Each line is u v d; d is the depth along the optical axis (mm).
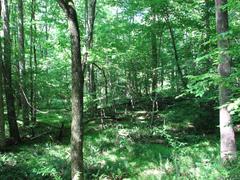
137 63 22922
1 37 17047
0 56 15289
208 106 17844
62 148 15320
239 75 7355
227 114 10688
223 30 10531
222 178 8055
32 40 20438
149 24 19922
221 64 9836
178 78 18781
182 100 19438
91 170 12031
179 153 12062
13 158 13164
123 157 13758
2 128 14938
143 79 25578
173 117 18172
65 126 19703
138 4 19062
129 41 20938
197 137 15664
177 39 22766
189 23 18359
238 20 15078
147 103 23891
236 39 9258
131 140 15898
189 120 17703
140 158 13523
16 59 18391
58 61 18203
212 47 14789
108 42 19875
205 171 8812
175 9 18234
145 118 20656
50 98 22094
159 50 21453
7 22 16641
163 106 22391
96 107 21391
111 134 17078
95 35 21016
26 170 11594
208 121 17391
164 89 19641
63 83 20234
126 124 19172
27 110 18609
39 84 19125
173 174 10672
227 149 10766
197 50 17766
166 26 19641
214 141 14977
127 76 25359
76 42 8891
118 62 21281
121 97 25641
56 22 17906
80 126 9000
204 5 17469
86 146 15141
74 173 8984
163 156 13250
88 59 15812
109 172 12070
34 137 17031
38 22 18734
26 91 18609
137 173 12016
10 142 16062
